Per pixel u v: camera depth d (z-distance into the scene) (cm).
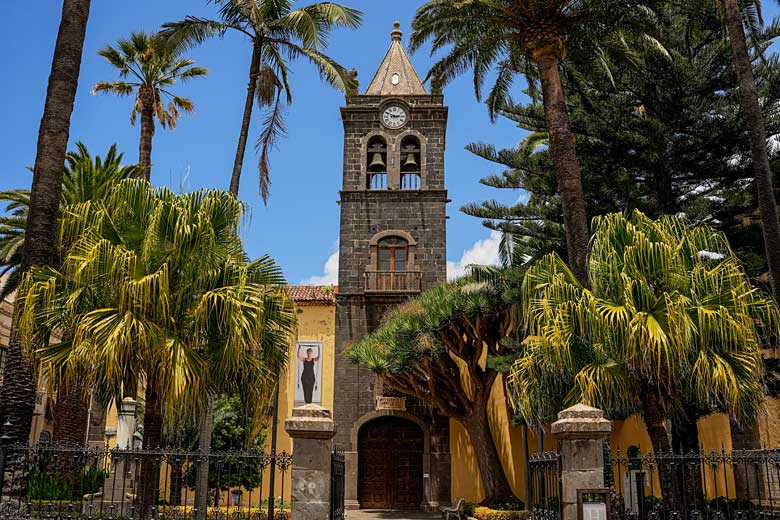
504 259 2602
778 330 1364
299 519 1082
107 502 1549
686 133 2344
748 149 2261
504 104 2472
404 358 2486
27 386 1211
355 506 2856
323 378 3077
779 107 2217
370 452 2959
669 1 1930
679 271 1302
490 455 2575
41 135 1292
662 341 1205
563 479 1058
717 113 2261
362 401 2958
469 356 2630
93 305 1234
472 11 1923
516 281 2408
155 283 1196
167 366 1173
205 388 1229
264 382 1309
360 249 3131
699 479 1459
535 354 1408
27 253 1241
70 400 2294
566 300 1360
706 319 1238
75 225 1321
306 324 3148
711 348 1243
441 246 3130
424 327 2511
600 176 2377
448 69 2108
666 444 1315
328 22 2070
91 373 1159
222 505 2536
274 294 1421
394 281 3067
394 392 2964
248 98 2138
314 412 1120
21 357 1212
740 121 2195
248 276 1363
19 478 1116
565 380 1375
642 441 2486
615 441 2755
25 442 1198
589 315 1275
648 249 1311
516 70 2186
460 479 2861
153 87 2961
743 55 1672
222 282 1312
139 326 1173
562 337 1311
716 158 2320
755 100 1645
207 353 1270
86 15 1374
